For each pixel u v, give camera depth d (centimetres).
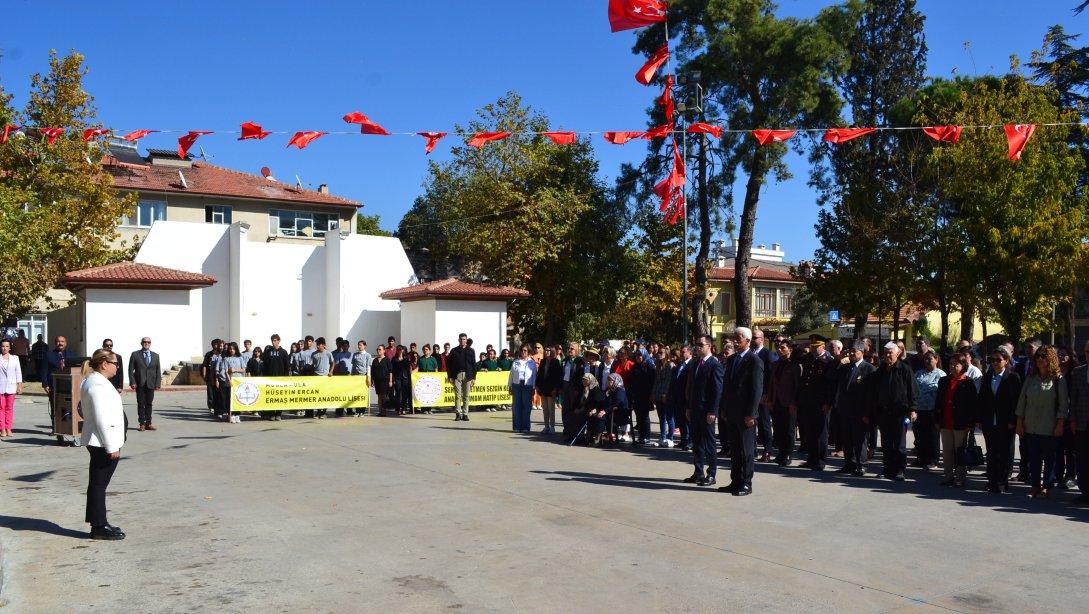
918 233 3031
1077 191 3014
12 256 2869
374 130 1319
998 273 2444
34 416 1953
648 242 4369
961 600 628
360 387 2094
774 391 1344
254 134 1325
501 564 718
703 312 3747
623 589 648
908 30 4194
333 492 1040
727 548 773
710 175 3603
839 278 3391
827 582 668
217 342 1975
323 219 4966
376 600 622
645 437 1566
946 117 2830
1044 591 653
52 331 3728
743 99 3475
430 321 2994
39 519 902
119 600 627
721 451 1432
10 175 3316
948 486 1138
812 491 1080
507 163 3991
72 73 3434
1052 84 3059
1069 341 2995
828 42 3312
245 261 3516
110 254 3628
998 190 2438
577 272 3956
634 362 1595
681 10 3491
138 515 915
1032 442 1054
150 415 1728
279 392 1975
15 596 639
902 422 1187
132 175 4528
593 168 4219
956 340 5153
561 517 902
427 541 796
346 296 3581
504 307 3069
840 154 3759
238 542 795
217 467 1236
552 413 1733
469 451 1423
